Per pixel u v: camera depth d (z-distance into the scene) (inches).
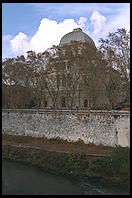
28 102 2972.4
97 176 1620.3
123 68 2315.5
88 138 2112.5
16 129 2719.0
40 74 2719.0
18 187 1488.7
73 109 2321.6
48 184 1536.7
